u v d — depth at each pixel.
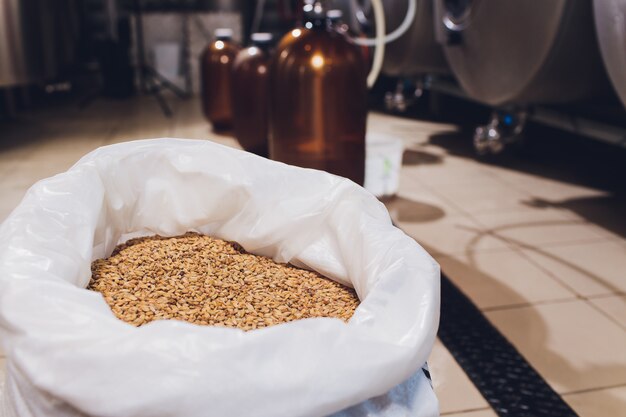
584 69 1.28
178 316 0.40
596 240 1.15
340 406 0.31
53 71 2.34
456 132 2.15
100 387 0.29
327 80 0.93
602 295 0.93
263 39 1.60
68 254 0.37
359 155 0.99
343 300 0.44
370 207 0.45
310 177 0.47
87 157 0.45
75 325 0.31
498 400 0.68
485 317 0.86
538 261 1.05
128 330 0.30
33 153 1.82
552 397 0.68
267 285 0.46
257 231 0.49
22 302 0.31
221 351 0.29
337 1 2.25
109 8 3.36
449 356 0.77
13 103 2.47
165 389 0.29
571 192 1.45
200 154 0.48
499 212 1.31
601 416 0.65
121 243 0.52
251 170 0.47
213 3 3.16
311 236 0.48
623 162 1.70
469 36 1.47
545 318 0.86
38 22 2.16
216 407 0.29
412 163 1.73
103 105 2.80
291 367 0.30
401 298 0.35
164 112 2.58
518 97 1.40
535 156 1.78
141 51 3.05
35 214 0.38
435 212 1.31
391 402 0.35
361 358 0.31
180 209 0.50
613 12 0.96
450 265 1.04
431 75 2.28
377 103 2.81
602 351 0.78
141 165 0.48
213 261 0.49
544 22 1.21
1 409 0.38
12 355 0.31
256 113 1.54
